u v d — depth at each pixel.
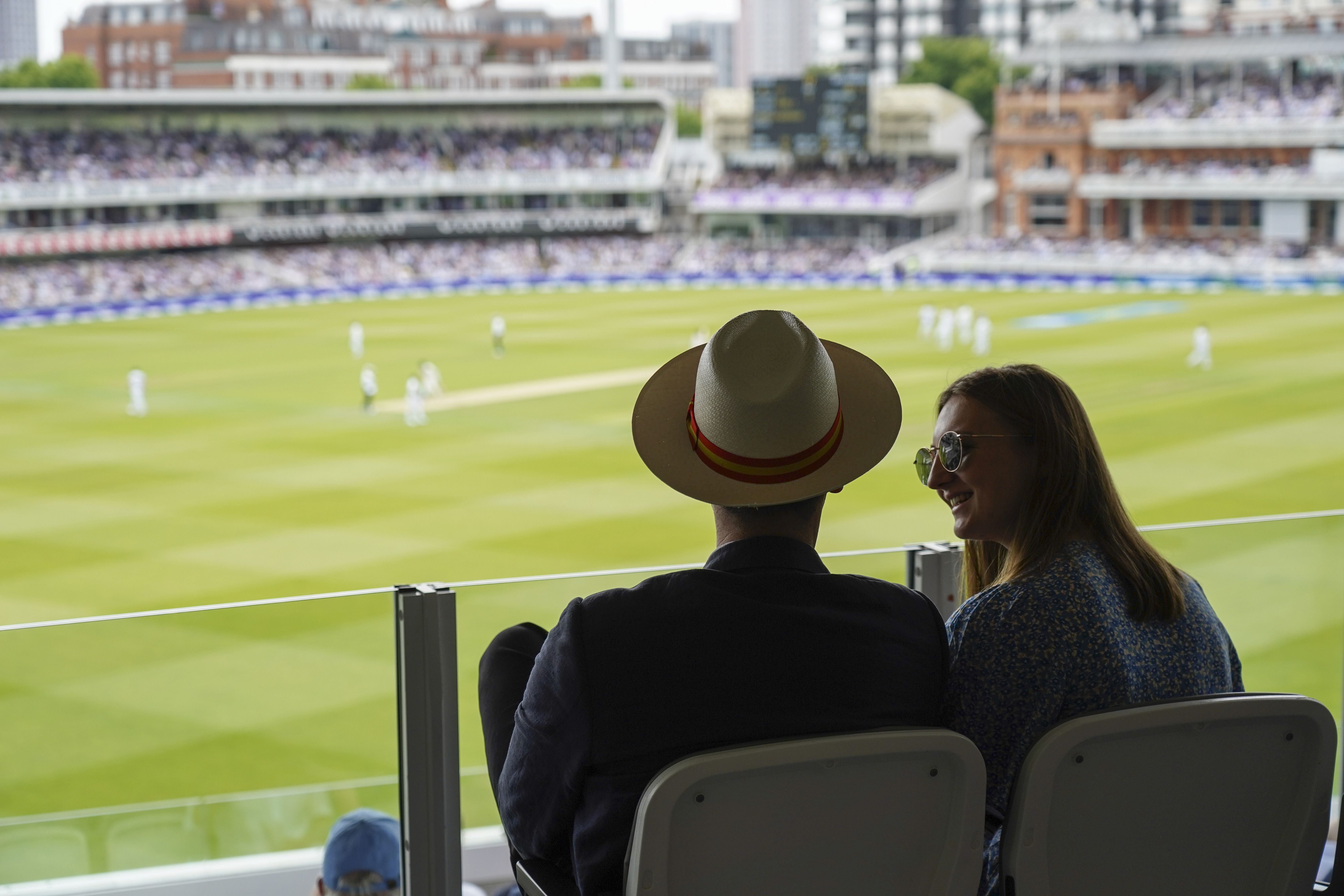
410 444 27.70
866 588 2.58
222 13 136.25
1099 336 43.84
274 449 27.22
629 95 81.25
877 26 120.31
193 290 63.25
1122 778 2.49
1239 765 2.56
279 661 3.28
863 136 79.31
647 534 20.20
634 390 34.41
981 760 2.33
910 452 25.84
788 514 2.55
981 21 116.38
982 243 71.50
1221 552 4.04
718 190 81.75
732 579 2.46
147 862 3.32
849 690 2.45
